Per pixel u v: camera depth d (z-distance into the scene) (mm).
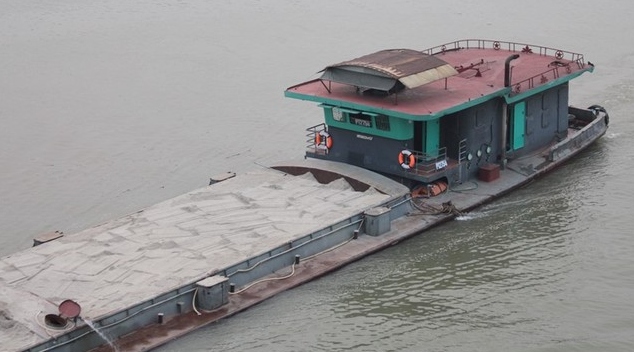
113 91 96812
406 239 62344
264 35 118562
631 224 64812
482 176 70750
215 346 50312
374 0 137625
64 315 47875
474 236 63125
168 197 72188
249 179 68062
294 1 137750
